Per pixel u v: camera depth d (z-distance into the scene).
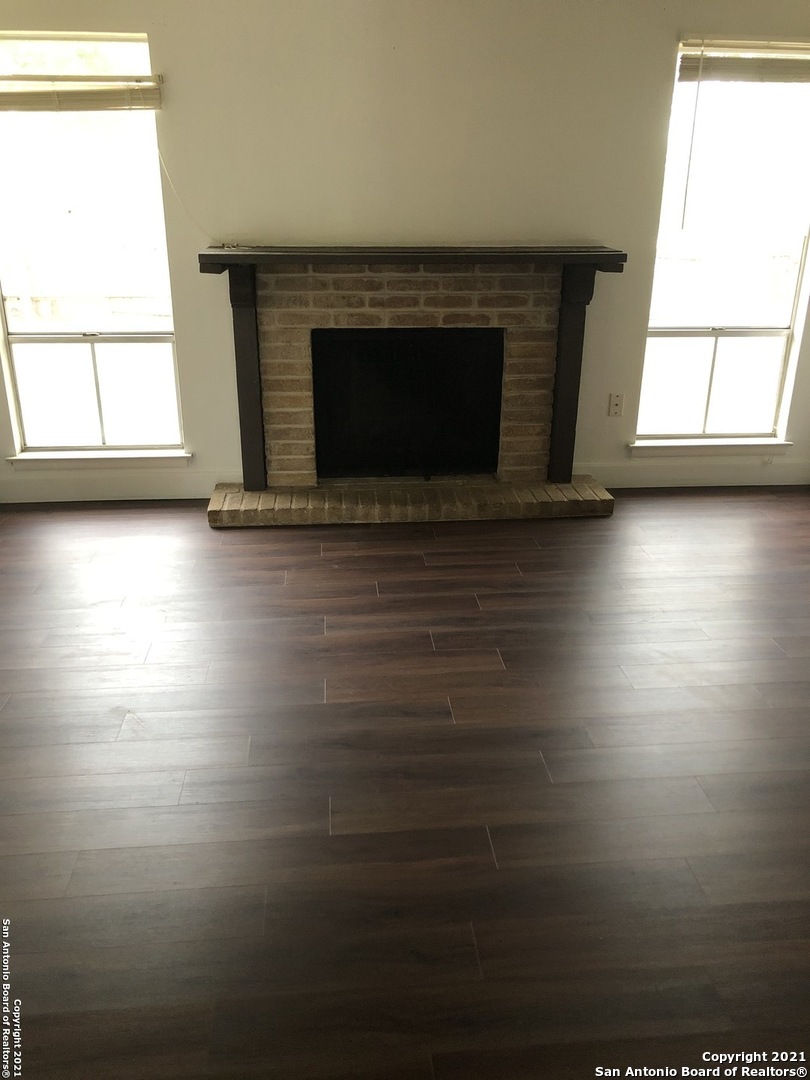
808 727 2.43
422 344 4.02
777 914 1.78
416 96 3.63
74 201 3.74
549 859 1.92
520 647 2.85
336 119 3.64
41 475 4.14
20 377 4.02
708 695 2.58
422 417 4.18
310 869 1.89
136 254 3.86
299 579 3.35
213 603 3.15
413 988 1.61
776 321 4.29
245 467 4.07
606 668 2.72
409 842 1.97
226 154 3.66
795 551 3.68
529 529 3.89
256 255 3.46
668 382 4.34
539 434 4.20
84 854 1.93
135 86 3.51
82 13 3.42
